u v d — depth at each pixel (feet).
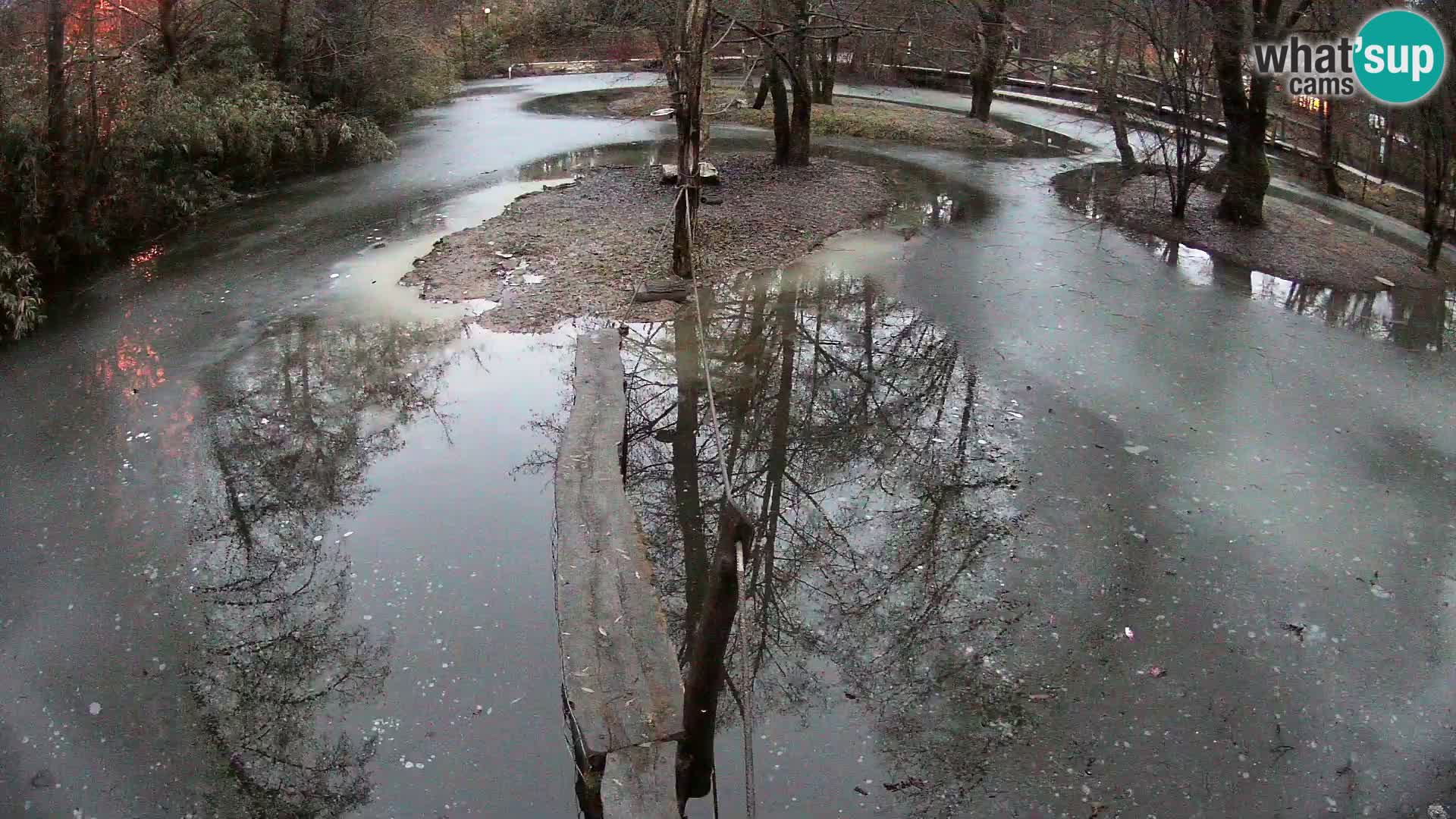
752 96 83.61
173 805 16.34
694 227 42.19
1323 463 26.71
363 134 61.31
